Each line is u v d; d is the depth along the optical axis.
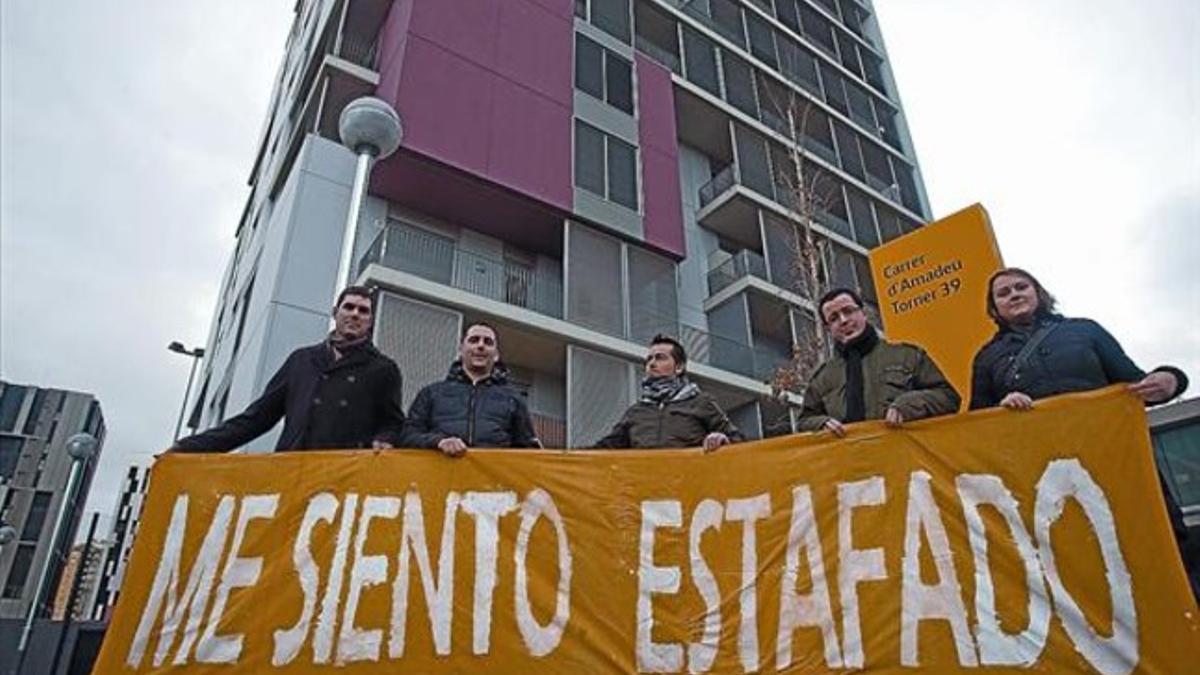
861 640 2.84
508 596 3.12
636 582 3.11
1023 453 2.99
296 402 3.92
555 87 16.14
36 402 53.16
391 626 3.09
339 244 12.75
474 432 3.95
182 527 3.30
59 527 13.93
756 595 3.01
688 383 4.32
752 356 16.62
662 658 2.95
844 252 20.09
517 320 13.34
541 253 16.12
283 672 3.01
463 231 15.12
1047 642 2.68
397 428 4.14
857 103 26.52
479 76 14.86
